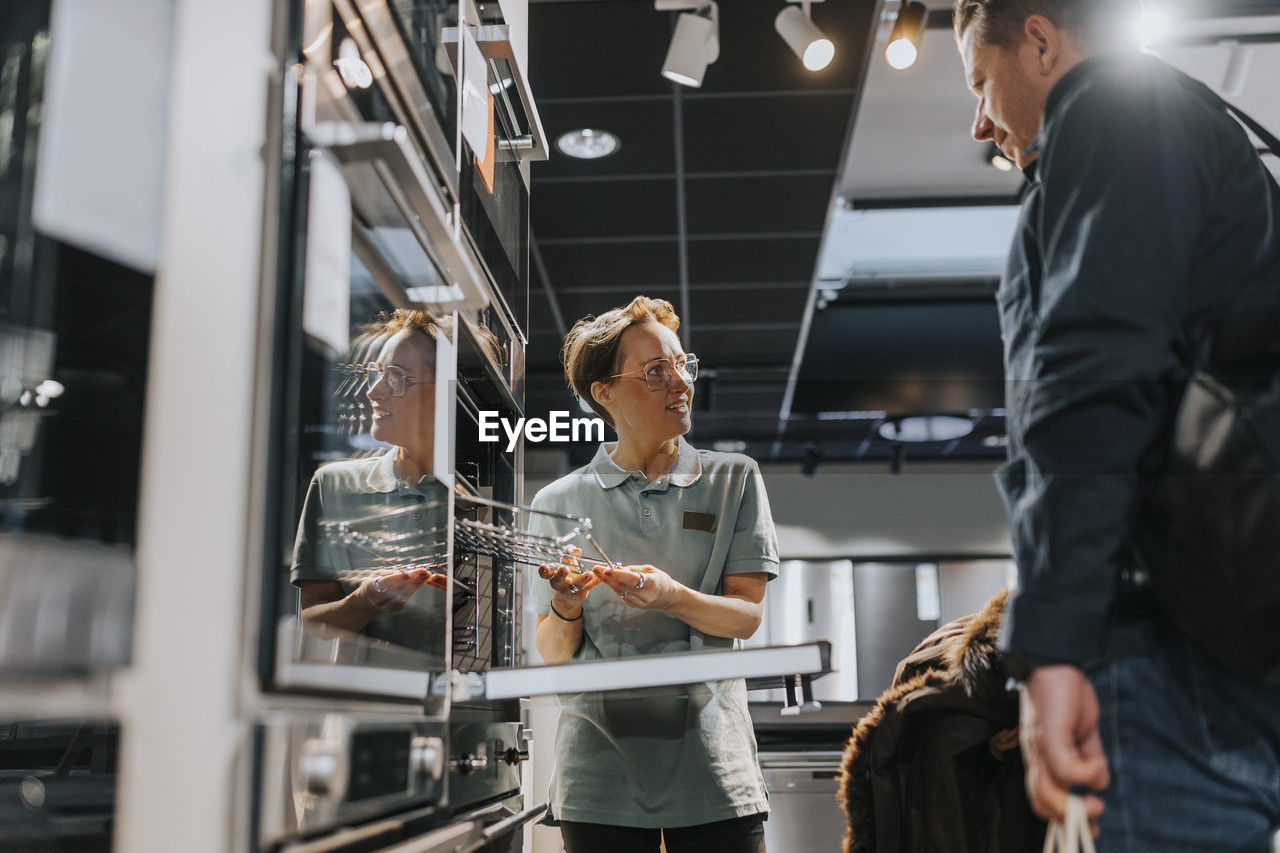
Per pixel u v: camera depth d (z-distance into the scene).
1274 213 0.94
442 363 1.16
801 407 4.99
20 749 1.14
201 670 0.66
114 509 0.77
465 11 1.38
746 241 4.34
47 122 0.66
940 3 3.33
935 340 5.27
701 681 1.12
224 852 0.63
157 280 0.71
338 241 0.80
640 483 1.56
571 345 1.68
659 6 2.96
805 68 3.31
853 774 1.32
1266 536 0.78
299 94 0.77
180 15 0.74
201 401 0.69
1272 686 0.81
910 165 4.44
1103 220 0.88
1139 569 0.86
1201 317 0.88
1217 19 3.07
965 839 1.24
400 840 0.86
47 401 0.79
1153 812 0.82
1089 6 1.06
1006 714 1.24
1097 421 0.83
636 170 3.84
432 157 1.13
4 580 0.65
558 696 1.42
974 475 2.54
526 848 1.58
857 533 2.48
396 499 1.06
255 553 0.67
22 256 0.82
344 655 0.80
